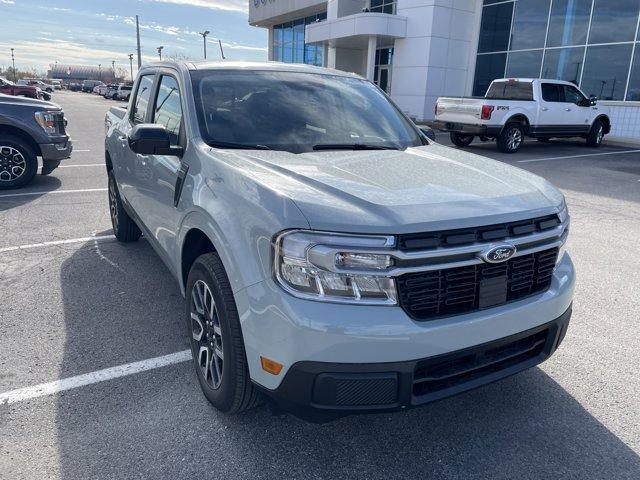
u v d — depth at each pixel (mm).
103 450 2535
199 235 2924
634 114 17547
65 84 118625
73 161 11484
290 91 3648
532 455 2574
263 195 2316
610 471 2475
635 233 6480
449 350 2213
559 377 3250
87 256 5266
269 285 2174
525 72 21594
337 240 2076
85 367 3260
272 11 35844
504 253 2309
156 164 3582
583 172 11344
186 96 3369
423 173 2715
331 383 2092
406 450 2596
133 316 3971
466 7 23453
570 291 2689
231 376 2488
